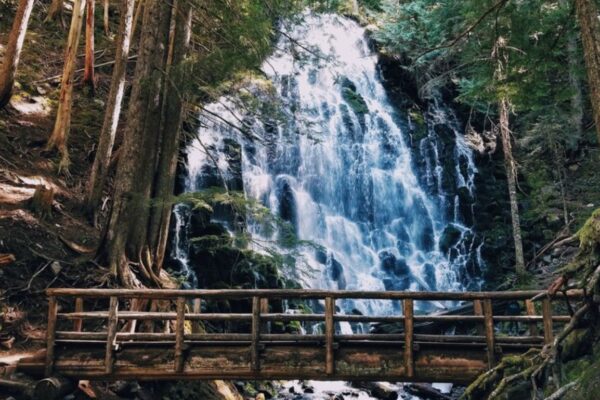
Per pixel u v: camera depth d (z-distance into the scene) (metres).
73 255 9.48
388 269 16.34
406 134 19.02
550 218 16.23
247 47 9.96
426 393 9.89
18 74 14.19
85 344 6.77
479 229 17.38
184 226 12.32
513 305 12.17
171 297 6.75
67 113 12.39
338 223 16.31
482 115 20.47
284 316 6.76
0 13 16.06
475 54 8.92
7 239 8.82
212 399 8.16
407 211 17.84
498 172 18.80
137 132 9.77
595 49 5.56
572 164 18.11
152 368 6.66
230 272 11.94
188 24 10.77
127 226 9.44
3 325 7.63
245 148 15.21
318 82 18.62
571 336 4.42
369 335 6.77
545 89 8.56
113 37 17.12
